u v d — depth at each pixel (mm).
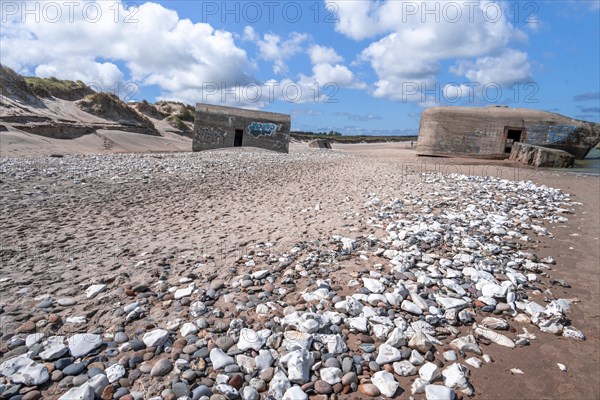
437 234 6340
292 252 5344
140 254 5137
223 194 10203
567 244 6461
